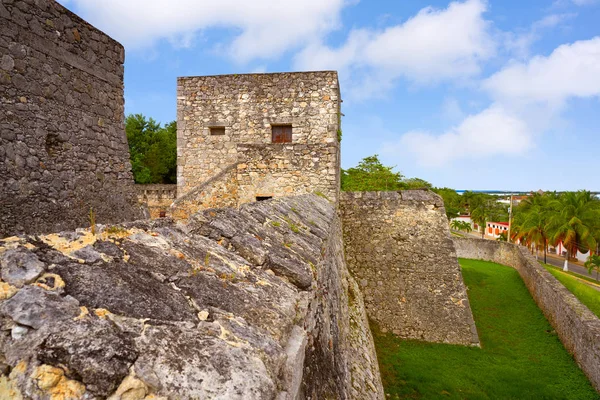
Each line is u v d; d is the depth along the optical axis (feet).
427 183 126.21
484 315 48.03
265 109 39.14
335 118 37.99
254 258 8.14
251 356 4.50
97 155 20.86
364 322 28.63
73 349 3.56
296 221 14.65
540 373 32.50
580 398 28.94
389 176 96.48
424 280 38.55
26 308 3.68
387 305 38.45
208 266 6.42
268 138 39.22
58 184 17.92
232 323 5.10
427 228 39.52
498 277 67.82
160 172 83.71
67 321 3.75
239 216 10.44
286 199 18.79
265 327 5.63
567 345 37.70
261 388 4.07
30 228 16.24
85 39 20.03
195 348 4.17
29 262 4.15
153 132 87.04
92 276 4.43
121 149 23.13
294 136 38.65
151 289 4.84
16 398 3.42
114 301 4.26
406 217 39.96
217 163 40.16
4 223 15.10
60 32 18.25
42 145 17.07
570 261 133.28
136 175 76.95
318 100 38.24
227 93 39.83
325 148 31.50
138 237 5.98
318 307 10.71
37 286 3.94
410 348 35.29
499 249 83.71
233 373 4.06
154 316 4.38
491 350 36.52
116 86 22.75
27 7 16.31
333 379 11.72
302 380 7.10
